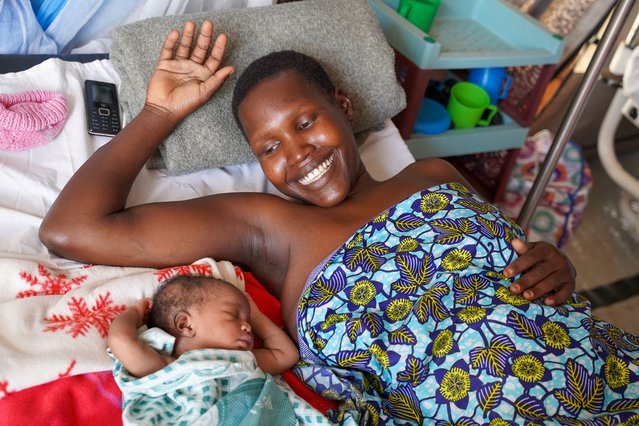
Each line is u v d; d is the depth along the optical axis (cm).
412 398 94
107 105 137
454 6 200
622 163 270
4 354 87
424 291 100
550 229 212
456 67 173
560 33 218
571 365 91
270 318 114
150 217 110
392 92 150
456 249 103
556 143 158
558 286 103
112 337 89
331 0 148
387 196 122
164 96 124
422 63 167
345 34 145
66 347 91
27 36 145
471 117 190
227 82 133
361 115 149
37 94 129
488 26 201
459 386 91
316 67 124
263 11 140
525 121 198
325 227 115
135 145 119
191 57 127
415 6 180
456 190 116
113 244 106
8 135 121
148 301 98
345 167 117
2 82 130
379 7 176
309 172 115
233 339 94
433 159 135
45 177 121
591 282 213
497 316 94
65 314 97
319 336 102
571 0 212
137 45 131
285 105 113
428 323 96
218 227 114
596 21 212
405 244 105
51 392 87
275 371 100
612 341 100
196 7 160
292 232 117
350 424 91
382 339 97
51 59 139
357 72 145
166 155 130
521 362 91
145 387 87
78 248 105
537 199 168
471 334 94
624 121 268
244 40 136
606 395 92
